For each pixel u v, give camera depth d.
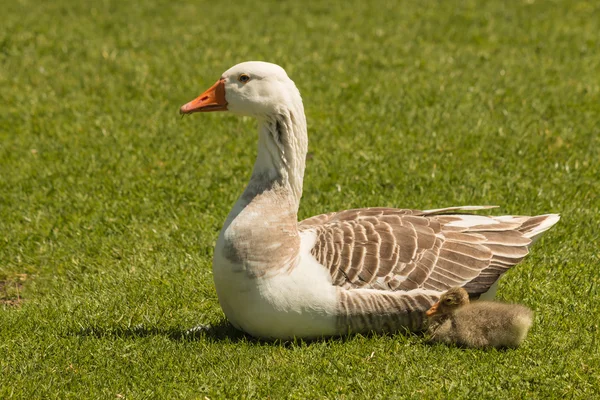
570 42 23.19
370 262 8.85
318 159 15.54
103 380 8.45
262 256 8.62
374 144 16.11
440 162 15.07
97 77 21.00
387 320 8.88
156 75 21.14
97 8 28.78
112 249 12.48
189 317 10.08
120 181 14.84
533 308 9.90
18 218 13.62
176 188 14.41
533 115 17.42
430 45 23.38
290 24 26.23
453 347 8.92
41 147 16.69
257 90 9.04
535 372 8.35
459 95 18.72
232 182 14.67
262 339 9.20
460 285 9.08
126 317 10.06
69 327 9.81
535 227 9.85
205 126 17.61
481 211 12.99
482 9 27.30
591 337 9.12
